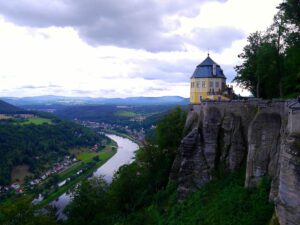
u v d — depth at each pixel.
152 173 79.19
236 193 44.06
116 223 70.06
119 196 79.88
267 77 64.25
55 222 66.94
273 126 41.38
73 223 76.06
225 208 42.44
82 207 78.50
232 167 50.62
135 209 73.19
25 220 61.81
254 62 68.69
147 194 74.75
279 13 57.25
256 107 49.97
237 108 52.72
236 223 38.56
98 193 82.44
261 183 40.81
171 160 75.44
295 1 54.22
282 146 31.06
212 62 78.19
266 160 41.44
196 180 54.50
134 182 80.56
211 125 54.91
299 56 55.97
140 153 83.50
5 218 60.94
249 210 39.34
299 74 54.81
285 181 29.62
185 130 63.69
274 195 37.28
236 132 51.34
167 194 63.22
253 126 43.16
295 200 28.31
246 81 73.12
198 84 77.81
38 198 161.00
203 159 54.75
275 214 32.72
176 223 49.31
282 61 59.19
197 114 62.62
